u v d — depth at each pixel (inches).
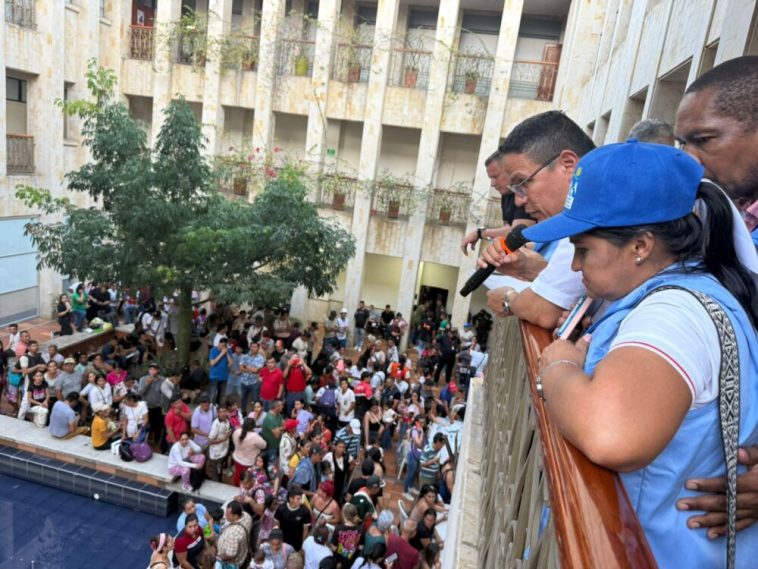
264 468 339.3
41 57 579.2
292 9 692.1
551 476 36.0
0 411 404.8
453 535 121.6
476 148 706.8
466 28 694.5
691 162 39.0
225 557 253.3
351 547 248.1
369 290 773.3
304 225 451.5
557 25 677.9
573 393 34.6
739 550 38.3
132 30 701.9
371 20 713.0
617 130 310.3
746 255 39.6
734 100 50.4
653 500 38.0
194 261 401.4
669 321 33.7
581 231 39.9
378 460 321.4
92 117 410.3
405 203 649.6
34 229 406.6
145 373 432.8
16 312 596.7
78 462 350.3
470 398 188.9
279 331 547.2
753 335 36.6
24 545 301.7
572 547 29.8
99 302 563.8
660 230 38.5
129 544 309.3
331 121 728.3
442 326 633.0
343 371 432.8
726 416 33.9
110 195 407.2
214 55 670.5
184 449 334.0
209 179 433.7
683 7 216.1
